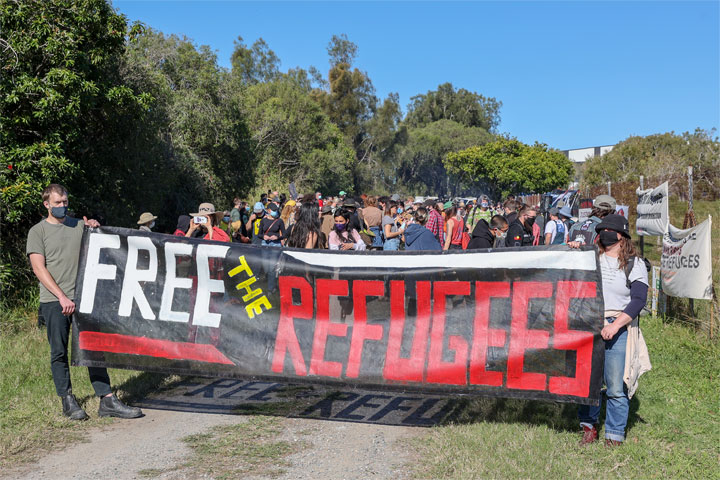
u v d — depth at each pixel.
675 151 46.50
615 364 4.39
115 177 14.52
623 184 23.59
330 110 73.06
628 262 4.39
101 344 5.21
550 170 69.50
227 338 5.07
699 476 3.97
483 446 4.43
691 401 5.60
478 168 72.94
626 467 4.09
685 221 9.50
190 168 23.05
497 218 8.57
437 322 4.73
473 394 4.60
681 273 8.35
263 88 51.19
